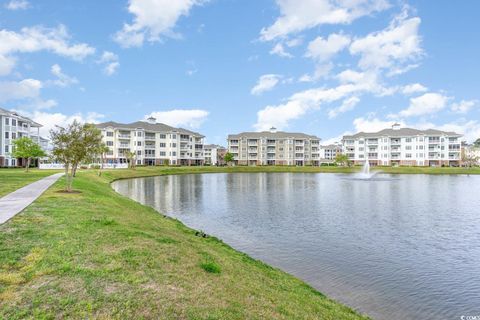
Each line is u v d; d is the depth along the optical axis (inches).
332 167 5452.8
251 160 6569.9
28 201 807.7
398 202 1643.7
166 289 340.8
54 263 379.2
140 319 277.6
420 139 6013.8
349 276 631.8
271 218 1198.3
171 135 5536.4
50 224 557.9
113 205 944.3
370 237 933.2
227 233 959.0
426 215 1284.4
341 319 406.6
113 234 529.3
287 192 2085.4
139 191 2055.9
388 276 636.7
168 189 2197.3
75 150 1125.1
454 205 1551.4
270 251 784.9
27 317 268.8
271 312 343.0
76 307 287.9
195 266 437.7
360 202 1636.3
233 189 2251.5
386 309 499.2
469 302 532.1
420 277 635.5
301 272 644.7
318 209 1408.7
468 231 1016.9
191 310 302.8
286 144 6584.6
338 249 812.0
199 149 6166.3
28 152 2363.4
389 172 4618.6
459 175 4183.1
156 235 585.3
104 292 319.0
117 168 3843.5
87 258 402.6
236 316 310.0
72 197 940.6
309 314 377.7
